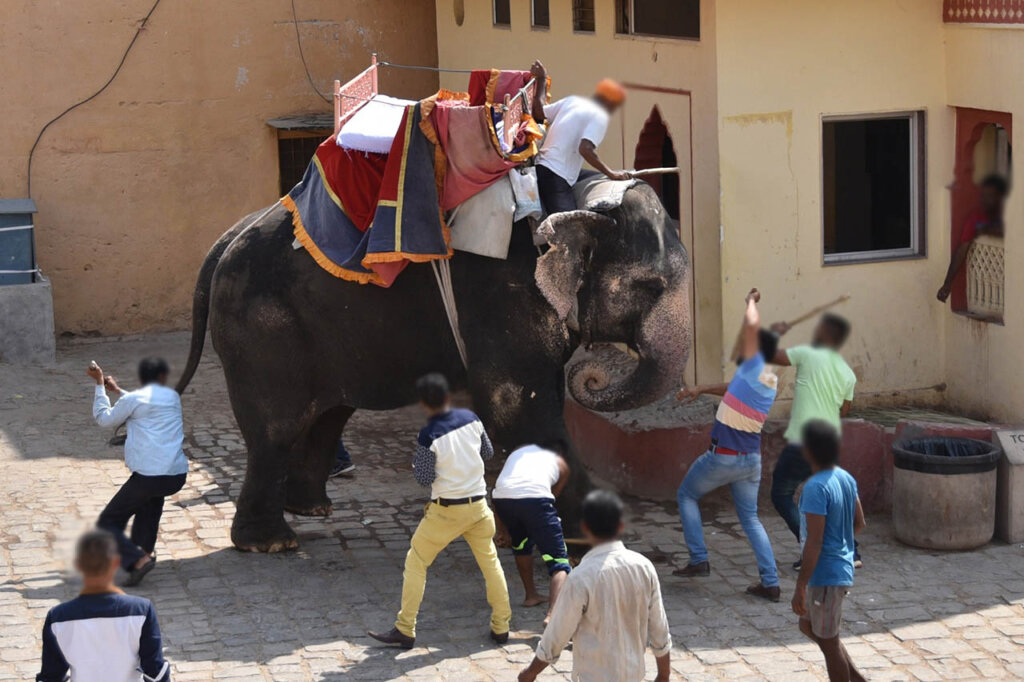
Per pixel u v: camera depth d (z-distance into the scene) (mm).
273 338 18703
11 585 17719
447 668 15453
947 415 22453
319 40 34281
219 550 19438
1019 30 20406
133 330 33875
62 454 23703
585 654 12117
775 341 17625
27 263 30344
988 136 22359
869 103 22109
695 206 22438
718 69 21234
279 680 15102
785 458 18375
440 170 17297
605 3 24859
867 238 22922
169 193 33594
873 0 21844
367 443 25125
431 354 18469
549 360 17906
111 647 11328
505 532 19578
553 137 17688
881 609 17281
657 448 21734
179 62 33188
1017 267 20984
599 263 17516
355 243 18000
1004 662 15703
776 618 17000
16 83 32156
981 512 19219
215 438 25141
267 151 34156
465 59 32094
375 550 19531
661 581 18297
